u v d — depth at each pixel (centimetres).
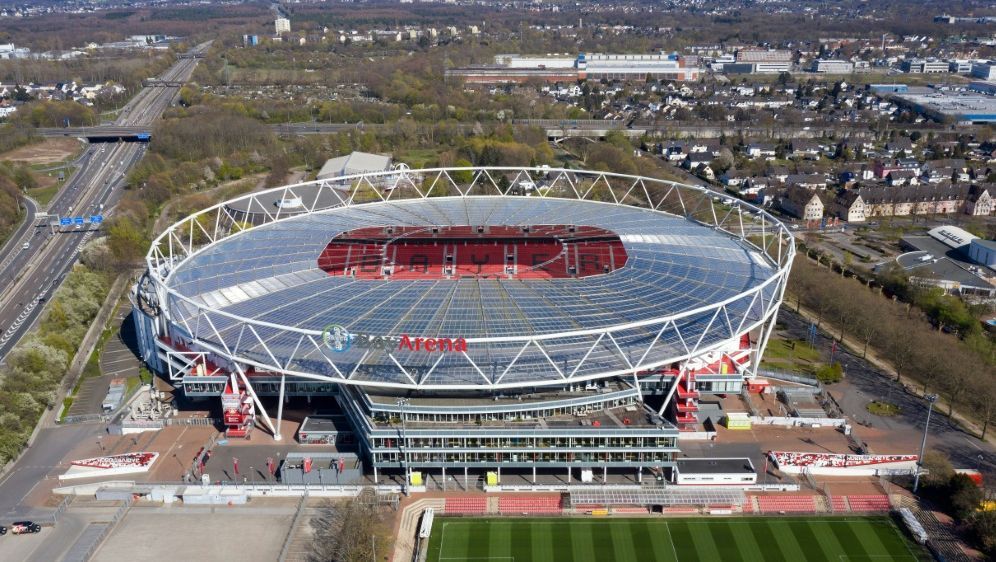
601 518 14412
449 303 16800
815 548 13625
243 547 13588
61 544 13675
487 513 14475
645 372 16412
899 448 16525
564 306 16725
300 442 16375
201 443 16588
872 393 19025
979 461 16125
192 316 16962
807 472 15600
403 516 14300
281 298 17362
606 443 14838
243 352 15662
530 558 13362
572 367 14925
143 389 18938
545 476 15375
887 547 13650
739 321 16700
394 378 14712
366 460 15750
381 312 16388
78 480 15425
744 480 15112
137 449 16350
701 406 17500
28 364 18712
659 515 14512
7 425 16400
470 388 14325
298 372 15012
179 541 13738
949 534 13862
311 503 14762
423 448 14812
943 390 18950
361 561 12800
